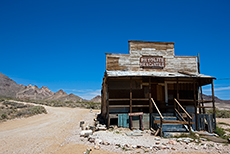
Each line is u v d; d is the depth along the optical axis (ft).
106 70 49.08
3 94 419.33
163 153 27.14
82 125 43.57
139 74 45.11
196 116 44.80
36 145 29.68
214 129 43.98
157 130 37.86
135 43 52.54
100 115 69.00
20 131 41.52
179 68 52.95
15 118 64.90
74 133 38.42
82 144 29.94
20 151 26.66
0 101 95.25
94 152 26.50
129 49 52.06
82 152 26.27
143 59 51.90
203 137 37.50
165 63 52.70
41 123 55.26
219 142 33.81
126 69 50.83
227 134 41.81
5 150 26.99
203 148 29.89
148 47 52.85
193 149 29.35
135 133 38.40
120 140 32.55
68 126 48.06
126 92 50.01
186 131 39.27
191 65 53.42
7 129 44.70
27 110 79.30
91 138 32.04
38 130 42.60
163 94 51.49
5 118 61.57
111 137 34.27
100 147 28.66
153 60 52.26
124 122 43.57
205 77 45.73
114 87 49.78
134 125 43.47
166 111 50.78
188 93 52.80
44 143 30.86
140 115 43.88
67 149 27.53
